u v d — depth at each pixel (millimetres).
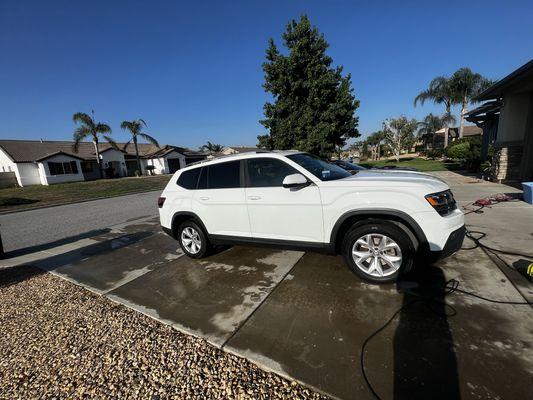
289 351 2350
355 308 2852
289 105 14805
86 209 13109
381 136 41344
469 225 5188
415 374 1997
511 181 10008
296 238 3641
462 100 28734
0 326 3215
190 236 4672
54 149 33375
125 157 38906
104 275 4395
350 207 3238
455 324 2477
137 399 2057
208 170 4379
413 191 3006
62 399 2129
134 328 2914
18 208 14898
